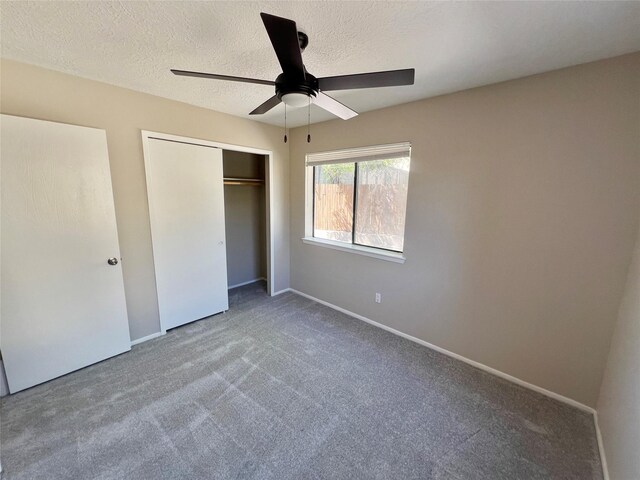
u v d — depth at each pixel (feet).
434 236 8.29
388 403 6.47
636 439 3.96
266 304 12.06
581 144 5.83
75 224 7.10
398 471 4.91
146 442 5.38
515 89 6.52
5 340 6.40
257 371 7.56
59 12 4.39
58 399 6.45
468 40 5.04
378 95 7.77
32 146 6.36
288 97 4.72
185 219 9.59
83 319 7.47
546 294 6.59
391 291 9.61
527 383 7.07
